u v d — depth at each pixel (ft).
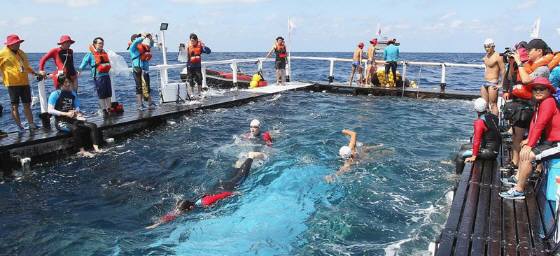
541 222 17.43
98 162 30.01
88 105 54.85
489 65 34.99
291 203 23.02
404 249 18.08
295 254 17.92
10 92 31.37
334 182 25.80
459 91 60.75
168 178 26.86
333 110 49.32
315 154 31.17
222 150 32.30
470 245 15.65
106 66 38.45
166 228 20.43
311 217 21.34
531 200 19.48
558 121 17.83
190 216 21.54
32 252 18.28
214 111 47.29
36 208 22.68
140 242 19.12
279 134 37.01
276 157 30.32
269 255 17.89
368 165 28.63
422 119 44.68
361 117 45.21
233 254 18.03
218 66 135.23
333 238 19.25
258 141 34.35
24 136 30.73
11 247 18.67
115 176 27.27
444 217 21.03
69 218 21.50
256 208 22.40
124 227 20.58
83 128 32.60
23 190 25.16
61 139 31.55
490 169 24.04
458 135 37.91
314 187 25.09
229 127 39.86
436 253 14.94
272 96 58.75
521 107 22.62
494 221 17.47
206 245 18.78
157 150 32.63
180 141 35.14
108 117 38.45
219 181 25.64
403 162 29.37
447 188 24.76
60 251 18.37
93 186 25.72
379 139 35.73
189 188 25.35
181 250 18.42
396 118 44.98
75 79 35.58
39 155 30.25
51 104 31.45
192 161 29.84
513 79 29.01
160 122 40.75
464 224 17.19
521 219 17.66
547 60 23.85
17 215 21.81
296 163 29.09
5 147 28.12
